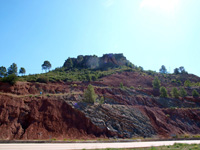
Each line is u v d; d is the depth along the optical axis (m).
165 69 95.88
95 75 62.50
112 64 86.00
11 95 33.22
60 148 18.61
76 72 72.19
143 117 37.78
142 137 32.25
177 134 35.59
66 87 46.81
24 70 62.66
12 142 22.45
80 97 39.09
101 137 29.36
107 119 33.41
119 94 48.47
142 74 73.62
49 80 50.78
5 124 26.45
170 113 42.62
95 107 35.09
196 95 54.62
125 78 66.06
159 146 21.84
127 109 38.38
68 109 32.59
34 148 18.06
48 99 33.53
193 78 81.25
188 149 19.14
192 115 43.56
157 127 36.34
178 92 52.66
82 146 20.81
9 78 38.84
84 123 30.97
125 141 28.16
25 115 29.20
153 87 58.59
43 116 29.70
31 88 41.00
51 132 27.47
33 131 26.50
